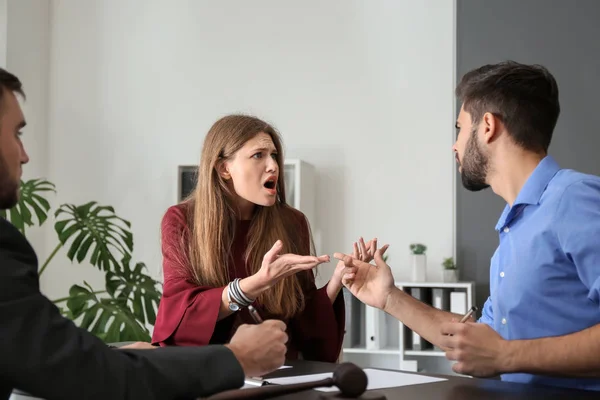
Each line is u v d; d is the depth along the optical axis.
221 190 1.99
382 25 4.25
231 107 4.46
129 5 4.66
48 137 4.69
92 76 4.67
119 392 0.95
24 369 0.90
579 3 3.92
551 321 1.39
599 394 1.23
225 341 1.86
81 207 3.80
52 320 0.95
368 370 1.53
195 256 1.93
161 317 1.82
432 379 1.41
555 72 3.94
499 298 1.48
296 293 1.93
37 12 4.65
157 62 4.59
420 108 4.15
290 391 1.09
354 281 1.71
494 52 4.05
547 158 1.50
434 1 4.17
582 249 1.32
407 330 3.88
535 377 1.40
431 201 4.10
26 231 4.51
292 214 2.12
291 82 4.37
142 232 4.53
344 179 4.24
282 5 4.42
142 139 4.58
